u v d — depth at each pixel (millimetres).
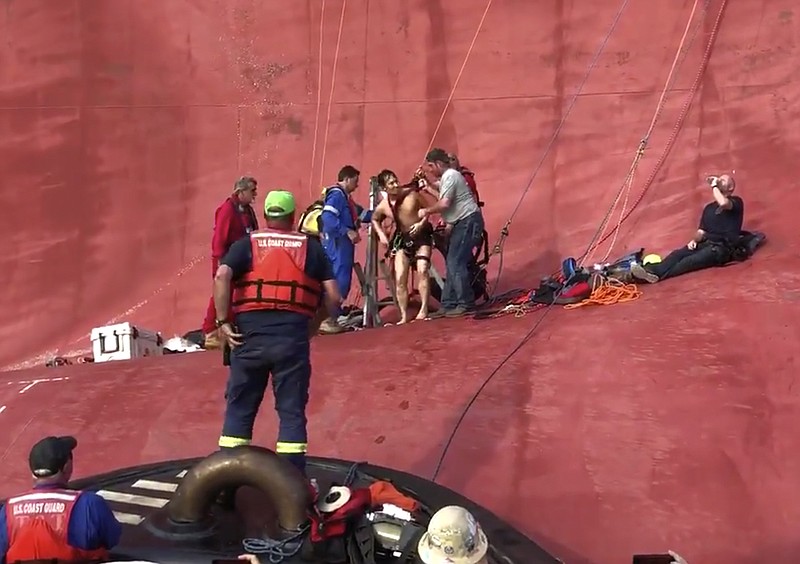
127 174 11914
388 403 6418
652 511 4926
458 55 11766
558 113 11227
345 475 4953
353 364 7199
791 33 10500
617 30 11242
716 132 10453
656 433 5527
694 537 4723
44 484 3707
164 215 11711
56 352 10883
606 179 10711
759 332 6453
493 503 5191
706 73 10742
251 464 4133
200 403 6914
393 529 4012
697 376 6023
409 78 11867
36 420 6992
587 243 10312
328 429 6219
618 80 11086
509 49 11609
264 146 11977
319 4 12234
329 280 4555
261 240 4461
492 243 10727
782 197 9578
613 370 6297
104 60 12227
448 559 3371
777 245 8734
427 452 5746
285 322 4422
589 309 7715
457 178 8477
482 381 6480
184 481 4219
